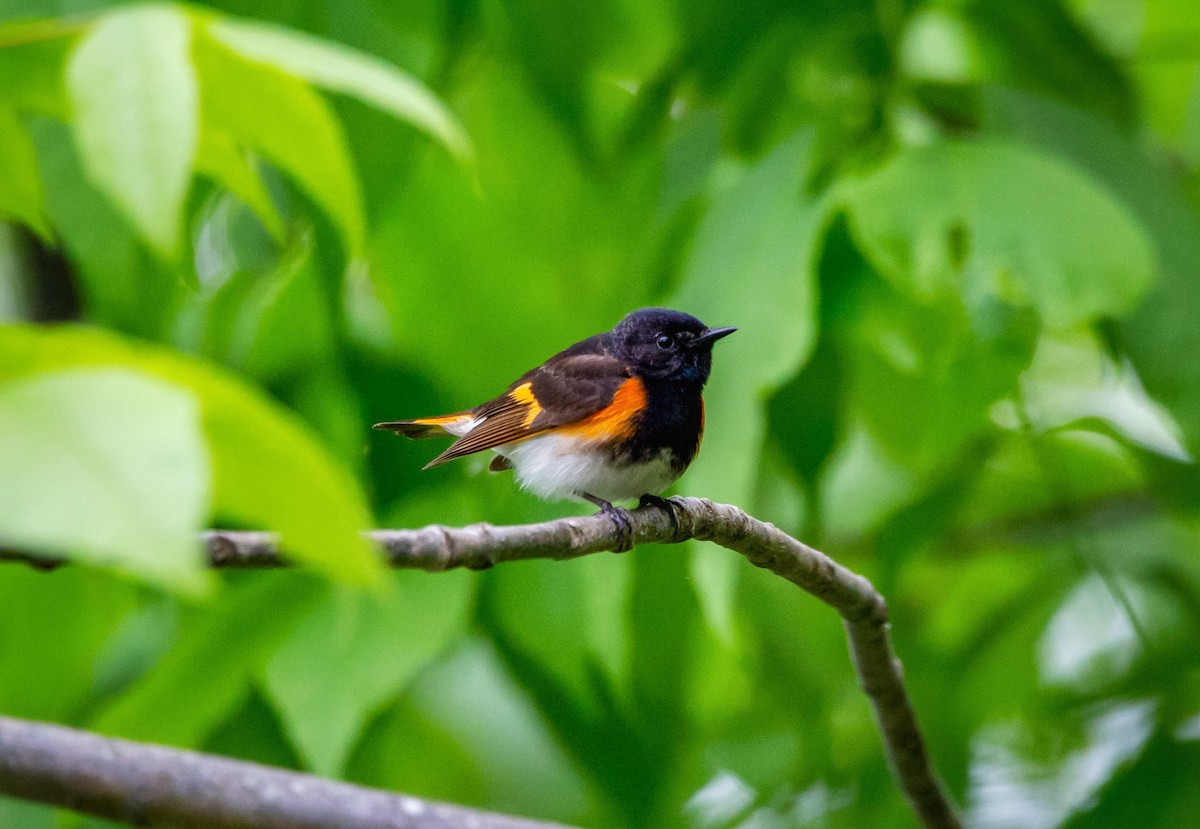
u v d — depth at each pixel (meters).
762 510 10.73
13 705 9.45
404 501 9.54
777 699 11.41
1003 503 12.41
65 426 2.18
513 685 9.86
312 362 9.38
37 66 3.90
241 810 5.04
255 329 9.28
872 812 11.16
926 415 10.15
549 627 9.02
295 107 3.77
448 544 5.24
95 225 7.89
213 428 2.45
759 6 9.74
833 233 9.08
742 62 10.01
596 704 9.60
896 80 9.78
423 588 8.23
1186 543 11.76
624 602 8.06
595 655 9.33
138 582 9.46
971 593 12.77
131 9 3.26
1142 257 8.05
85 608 9.41
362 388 9.60
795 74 10.09
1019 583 12.63
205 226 10.76
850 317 9.12
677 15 9.90
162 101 3.04
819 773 11.72
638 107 10.06
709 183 9.66
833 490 12.55
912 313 9.26
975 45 10.86
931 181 8.27
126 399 2.23
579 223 9.86
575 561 9.01
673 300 8.80
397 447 9.65
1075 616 12.91
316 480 2.52
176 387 2.29
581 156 9.59
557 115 9.45
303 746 8.03
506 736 11.38
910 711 8.33
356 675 8.14
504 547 5.50
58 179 7.79
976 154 8.38
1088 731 11.47
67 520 2.08
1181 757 9.99
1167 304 8.94
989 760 11.95
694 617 10.00
